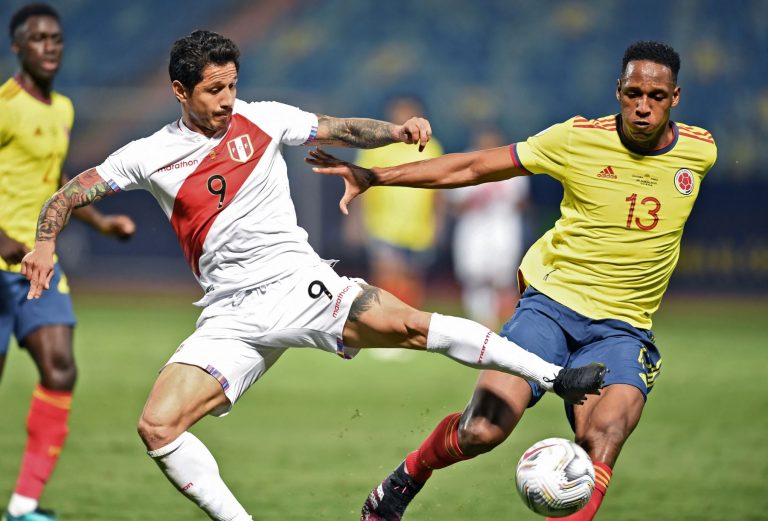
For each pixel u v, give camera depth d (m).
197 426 32.19
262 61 97.50
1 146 21.89
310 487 24.33
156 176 16.78
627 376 17.44
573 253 18.08
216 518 16.83
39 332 21.80
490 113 90.44
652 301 18.22
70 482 24.50
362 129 17.66
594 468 16.39
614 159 17.58
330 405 35.62
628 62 16.92
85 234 75.38
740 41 93.88
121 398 36.06
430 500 23.31
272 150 17.08
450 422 18.09
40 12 22.27
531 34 97.00
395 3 100.75
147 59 97.88
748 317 61.69
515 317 18.38
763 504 22.77
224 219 16.83
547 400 36.25
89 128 80.44
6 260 21.58
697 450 28.88
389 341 16.88
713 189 69.75
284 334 17.02
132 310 63.19
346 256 73.56
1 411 34.03
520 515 22.00
